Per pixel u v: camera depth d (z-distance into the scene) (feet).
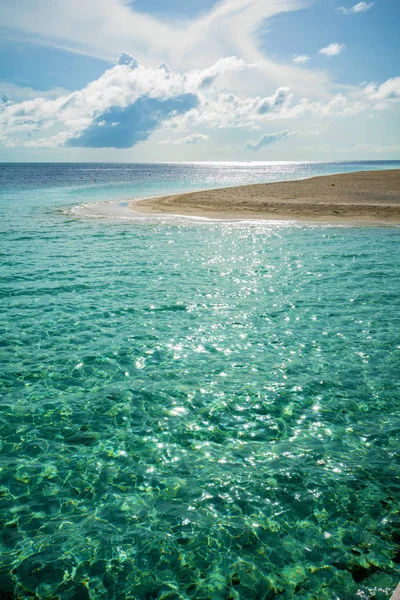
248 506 17.98
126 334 34.55
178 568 15.30
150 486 19.15
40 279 49.29
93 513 17.69
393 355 30.91
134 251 64.44
